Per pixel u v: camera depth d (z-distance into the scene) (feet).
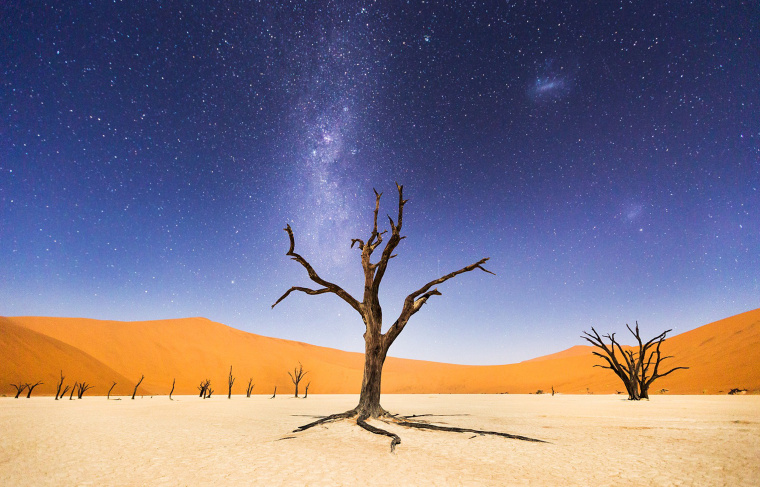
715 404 84.23
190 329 335.47
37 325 273.95
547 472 24.38
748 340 187.11
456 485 21.47
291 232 51.06
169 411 78.95
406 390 320.29
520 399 141.69
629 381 122.01
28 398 147.64
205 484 21.97
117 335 289.74
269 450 32.63
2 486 21.70
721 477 22.07
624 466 25.72
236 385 279.28
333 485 21.65
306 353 392.27
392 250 54.29
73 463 27.73
